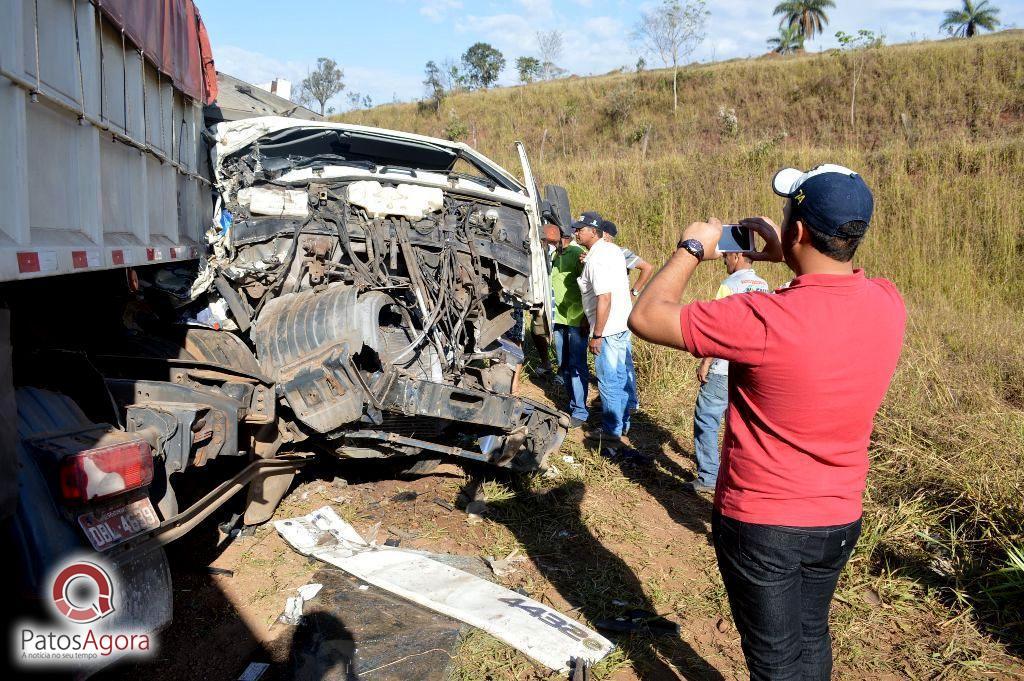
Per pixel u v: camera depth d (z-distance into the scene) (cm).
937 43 2816
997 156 1313
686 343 199
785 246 206
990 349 784
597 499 481
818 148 1755
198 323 411
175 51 365
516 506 455
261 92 627
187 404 300
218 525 387
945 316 934
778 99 2472
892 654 333
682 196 1374
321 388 361
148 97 323
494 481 486
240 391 338
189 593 329
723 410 491
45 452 218
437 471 502
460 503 458
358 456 421
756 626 210
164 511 269
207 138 432
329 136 512
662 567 400
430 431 463
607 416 584
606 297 561
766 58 3566
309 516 405
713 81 2744
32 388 246
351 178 469
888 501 477
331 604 322
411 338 455
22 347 289
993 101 2039
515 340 592
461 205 509
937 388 631
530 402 467
